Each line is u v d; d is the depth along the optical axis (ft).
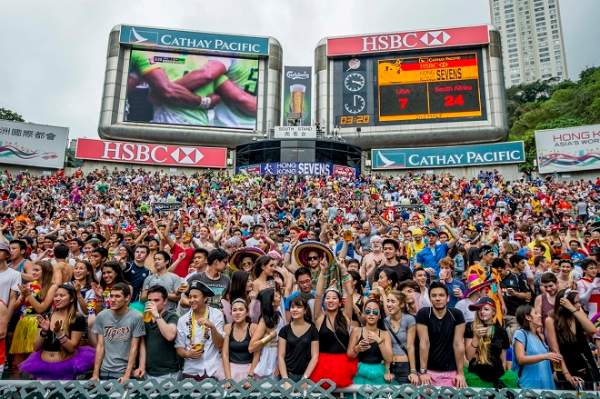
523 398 13.38
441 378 16.01
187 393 12.76
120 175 108.47
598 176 100.37
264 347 16.15
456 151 114.42
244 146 119.85
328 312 16.30
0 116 182.09
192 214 50.01
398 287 18.94
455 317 16.84
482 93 116.98
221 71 127.13
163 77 123.44
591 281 21.52
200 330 16.33
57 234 35.42
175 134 120.88
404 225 43.78
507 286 23.59
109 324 16.29
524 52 470.39
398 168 116.47
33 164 108.99
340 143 116.98
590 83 192.85
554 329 16.84
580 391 13.46
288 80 125.70
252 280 19.65
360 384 15.53
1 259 17.53
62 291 16.57
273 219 57.06
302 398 12.91
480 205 75.97
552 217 59.06
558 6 462.19
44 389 12.89
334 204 74.28
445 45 119.75
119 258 23.48
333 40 125.90
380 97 120.78
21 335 17.80
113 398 12.75
